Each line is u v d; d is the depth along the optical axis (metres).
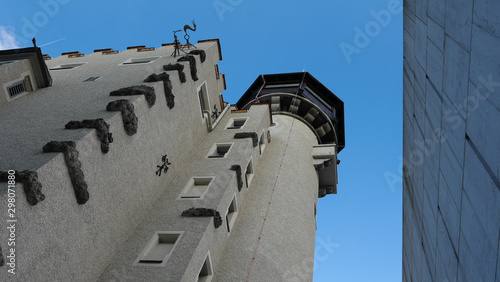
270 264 20.38
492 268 7.16
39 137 14.95
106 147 15.69
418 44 13.58
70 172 13.72
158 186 20.20
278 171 28.09
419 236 16.41
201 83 26.80
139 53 29.56
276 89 41.16
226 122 29.27
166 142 21.25
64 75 25.41
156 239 17.33
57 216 13.00
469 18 7.63
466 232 8.84
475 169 7.75
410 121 16.67
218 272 18.95
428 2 11.49
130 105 17.67
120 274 15.34
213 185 20.89
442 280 12.18
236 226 22.08
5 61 22.11
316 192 31.38
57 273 12.84
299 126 37.22
